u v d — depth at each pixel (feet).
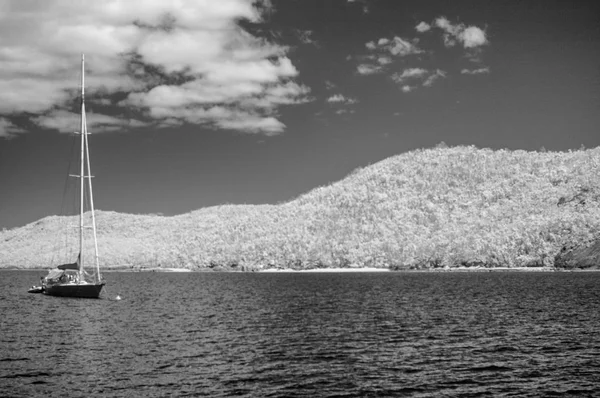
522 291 360.48
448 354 136.05
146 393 100.99
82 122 277.03
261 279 641.40
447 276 630.33
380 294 350.02
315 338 161.48
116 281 615.57
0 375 113.80
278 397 98.78
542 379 111.34
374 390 103.45
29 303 270.05
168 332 174.29
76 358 130.72
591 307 249.14
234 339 159.84
